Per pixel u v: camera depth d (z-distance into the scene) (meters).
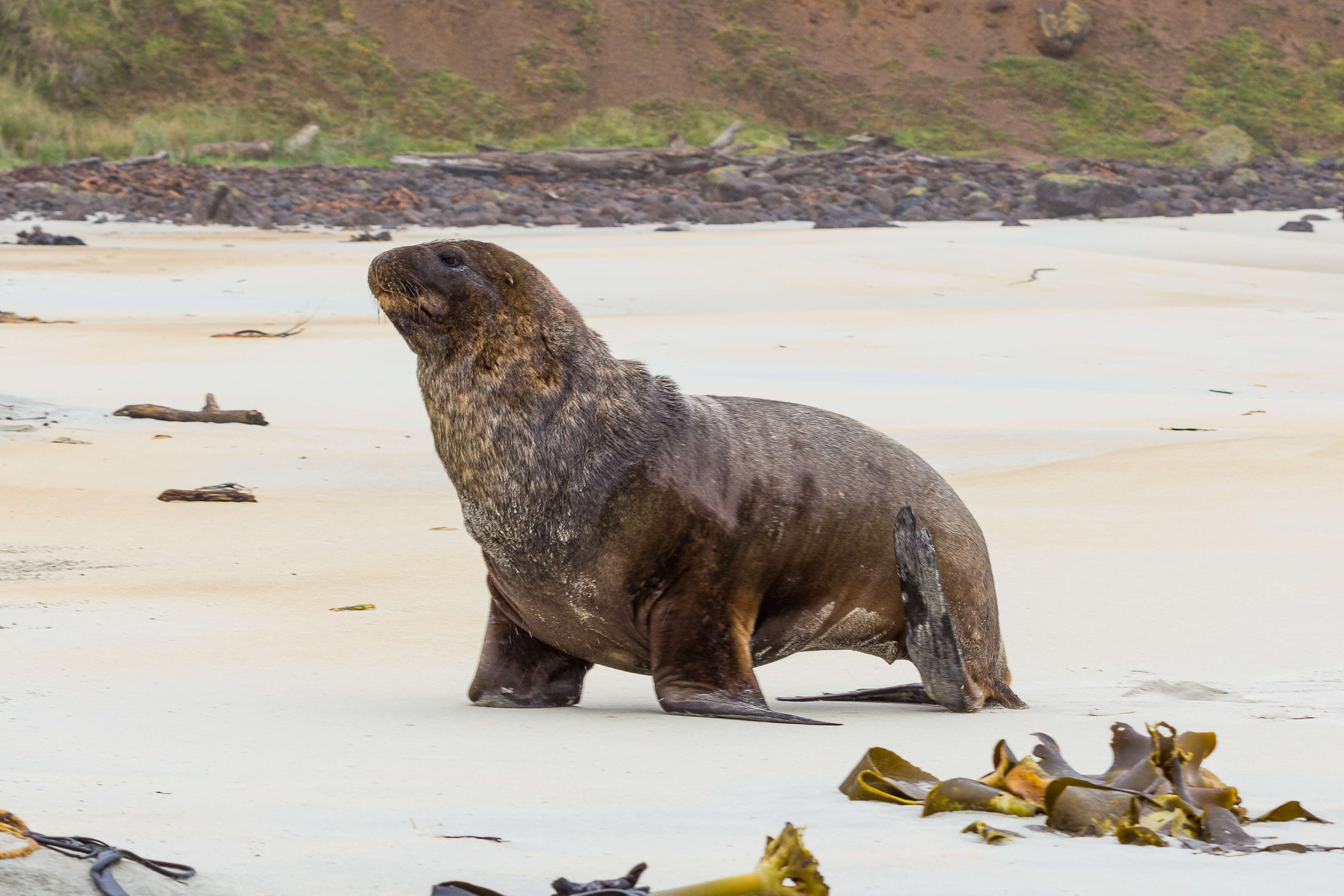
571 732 16.03
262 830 10.73
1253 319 84.44
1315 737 15.84
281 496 36.62
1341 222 160.62
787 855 8.86
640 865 8.95
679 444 18.06
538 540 17.72
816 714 18.03
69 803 11.56
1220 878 9.69
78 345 66.81
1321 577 27.11
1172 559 28.94
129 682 18.39
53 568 27.48
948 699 18.36
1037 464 42.28
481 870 9.68
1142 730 16.20
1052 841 10.88
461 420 17.72
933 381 61.47
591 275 101.62
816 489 18.59
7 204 149.50
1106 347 73.94
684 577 17.80
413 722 16.45
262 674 19.41
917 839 10.88
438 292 17.36
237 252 117.12
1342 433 48.25
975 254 115.19
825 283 100.00
